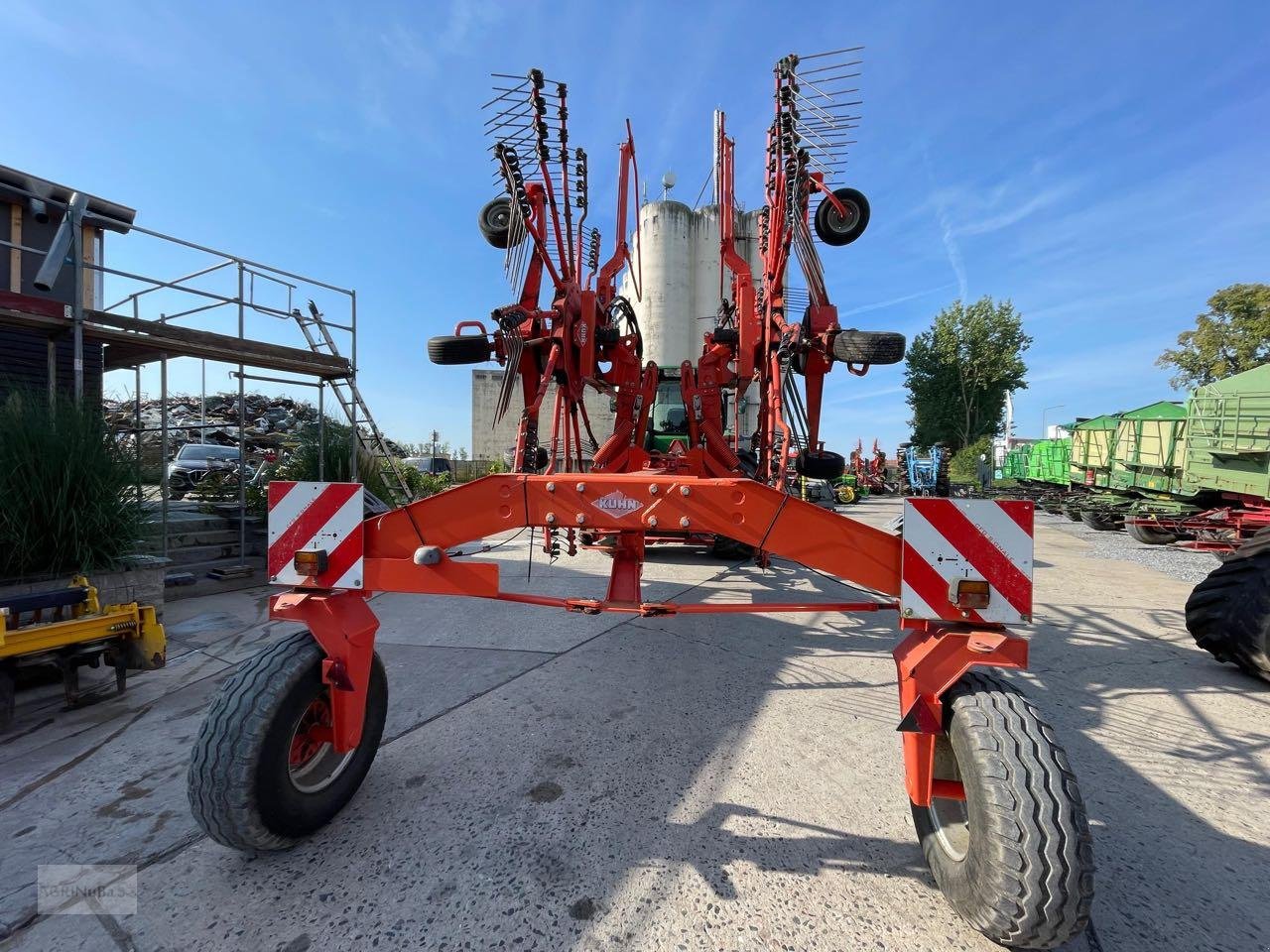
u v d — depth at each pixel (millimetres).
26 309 5125
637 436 5844
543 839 2234
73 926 1804
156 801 2496
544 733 3109
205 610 5750
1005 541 1847
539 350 4898
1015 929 1585
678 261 22922
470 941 1758
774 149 4980
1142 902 1930
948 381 38031
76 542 4180
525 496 2436
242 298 7129
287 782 2064
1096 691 3730
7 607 3146
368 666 2342
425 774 2689
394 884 1995
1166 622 5352
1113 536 12141
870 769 2770
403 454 23484
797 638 4859
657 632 5008
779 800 2502
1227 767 2816
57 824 2332
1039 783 1604
